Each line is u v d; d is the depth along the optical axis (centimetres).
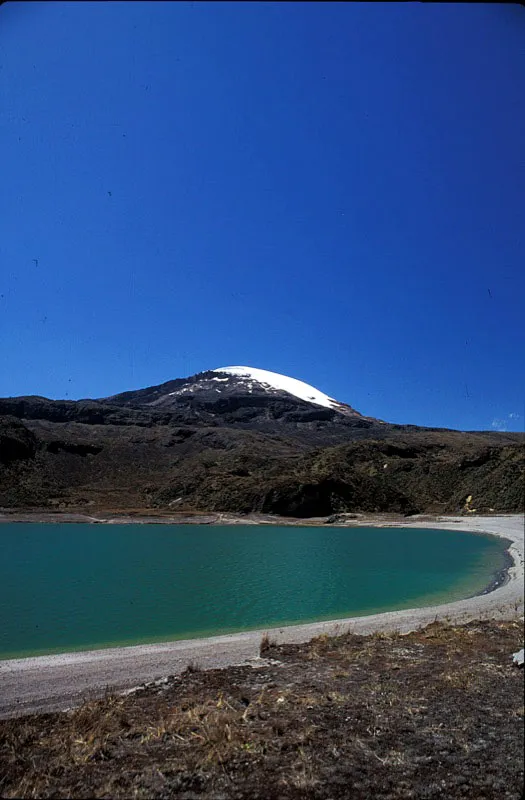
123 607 2236
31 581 2938
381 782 512
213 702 811
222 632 1756
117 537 5531
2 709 992
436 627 1452
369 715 701
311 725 669
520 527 5784
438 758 560
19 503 7950
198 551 4359
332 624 1730
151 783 524
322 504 7875
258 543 5000
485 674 873
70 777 556
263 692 855
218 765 560
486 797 477
